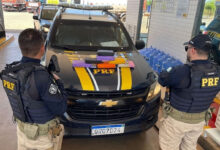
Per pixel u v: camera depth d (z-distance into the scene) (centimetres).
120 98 215
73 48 302
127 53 308
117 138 272
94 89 212
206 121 180
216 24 270
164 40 524
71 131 210
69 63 254
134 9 709
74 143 257
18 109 139
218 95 236
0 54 658
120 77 233
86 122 210
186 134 189
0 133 268
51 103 134
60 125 165
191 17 410
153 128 299
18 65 132
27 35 130
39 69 131
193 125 174
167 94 181
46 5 891
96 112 214
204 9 387
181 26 446
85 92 211
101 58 263
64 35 318
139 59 294
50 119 145
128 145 260
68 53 287
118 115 219
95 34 328
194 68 158
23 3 2602
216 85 162
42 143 148
